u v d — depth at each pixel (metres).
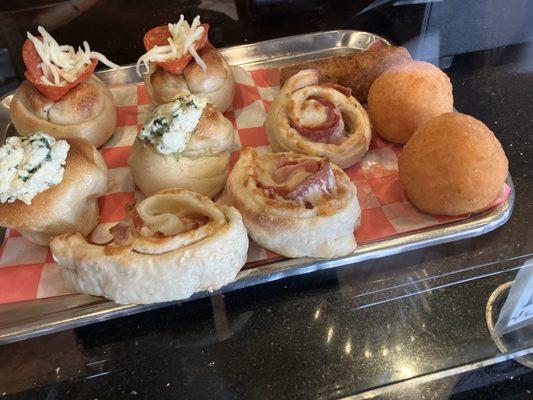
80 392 0.26
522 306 0.24
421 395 0.25
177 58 0.37
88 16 0.49
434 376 0.25
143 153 0.33
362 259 0.30
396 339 0.27
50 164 0.30
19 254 0.31
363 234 0.31
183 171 0.33
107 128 0.37
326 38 0.45
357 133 0.35
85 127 0.36
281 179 0.32
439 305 0.28
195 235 0.27
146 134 0.33
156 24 0.48
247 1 0.50
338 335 0.27
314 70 0.38
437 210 0.31
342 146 0.34
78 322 0.28
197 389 0.26
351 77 0.39
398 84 0.35
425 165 0.31
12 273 0.30
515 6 0.40
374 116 0.37
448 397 0.25
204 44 0.39
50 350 0.28
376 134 0.38
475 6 0.41
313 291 0.29
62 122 0.36
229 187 0.32
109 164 0.37
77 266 0.27
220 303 0.29
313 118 0.35
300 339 0.27
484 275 0.29
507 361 0.26
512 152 0.35
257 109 0.41
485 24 0.40
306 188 0.30
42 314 0.28
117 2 0.50
